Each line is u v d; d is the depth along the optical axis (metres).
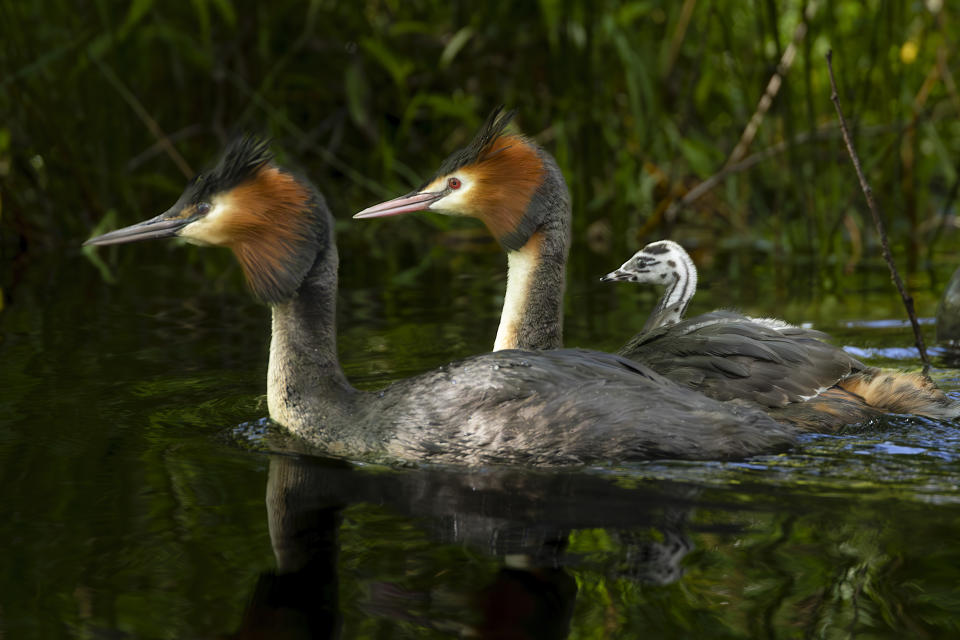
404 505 7.84
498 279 16.50
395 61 20.03
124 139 19.12
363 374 11.59
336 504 7.86
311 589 6.51
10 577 6.68
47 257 18.08
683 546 7.02
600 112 19.14
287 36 21.89
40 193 18.95
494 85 22.08
